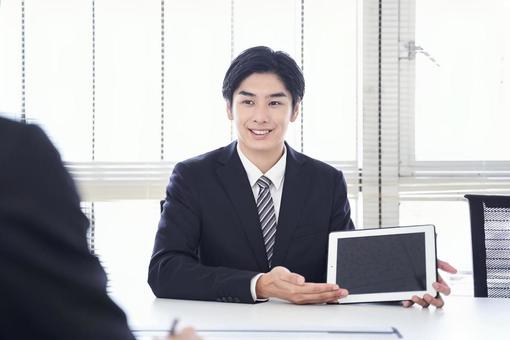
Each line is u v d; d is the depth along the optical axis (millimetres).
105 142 3209
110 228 3232
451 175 3318
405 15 3307
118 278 3221
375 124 3293
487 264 2383
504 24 3289
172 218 2248
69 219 688
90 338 675
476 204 2418
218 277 2025
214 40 3230
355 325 1715
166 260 2139
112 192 3215
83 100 3203
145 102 3219
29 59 3191
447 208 3309
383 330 1662
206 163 2340
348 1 3264
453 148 3311
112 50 3209
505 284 2361
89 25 3207
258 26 3246
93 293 688
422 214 3309
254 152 2295
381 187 3297
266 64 2232
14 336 653
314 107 3260
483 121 3297
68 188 700
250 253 2242
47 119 3199
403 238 2029
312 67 3260
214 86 3229
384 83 3295
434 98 3309
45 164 692
